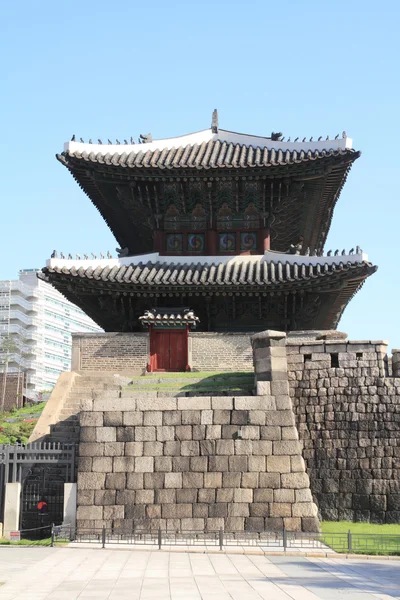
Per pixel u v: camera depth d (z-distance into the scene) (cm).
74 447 3159
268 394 3048
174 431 3014
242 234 4922
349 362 3288
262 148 4938
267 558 2431
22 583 1905
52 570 2131
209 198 4797
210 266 4788
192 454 2983
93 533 2920
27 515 3325
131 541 2836
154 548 2639
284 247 5516
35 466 3431
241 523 2888
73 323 15350
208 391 3328
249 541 2788
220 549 2577
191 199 4897
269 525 2875
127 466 2997
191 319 4591
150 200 4850
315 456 3222
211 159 4759
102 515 2955
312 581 1958
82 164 4650
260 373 3180
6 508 3019
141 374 4575
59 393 3875
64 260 4597
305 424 3269
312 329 4956
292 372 3334
